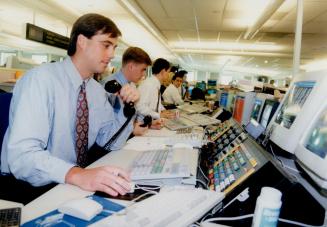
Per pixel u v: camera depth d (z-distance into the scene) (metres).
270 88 2.89
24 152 0.90
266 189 0.56
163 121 2.27
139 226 0.55
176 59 16.84
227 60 14.79
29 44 12.68
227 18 6.64
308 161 0.72
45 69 1.13
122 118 1.41
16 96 1.10
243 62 14.93
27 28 5.66
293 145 0.86
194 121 2.23
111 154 1.28
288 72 17.12
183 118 2.40
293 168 0.94
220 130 1.70
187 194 0.72
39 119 1.01
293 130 0.87
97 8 6.47
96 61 1.20
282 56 11.28
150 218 0.59
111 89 1.37
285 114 1.08
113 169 0.85
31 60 5.48
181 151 1.21
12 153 0.91
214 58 14.47
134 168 0.96
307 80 0.97
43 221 0.61
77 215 0.63
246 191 0.69
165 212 0.61
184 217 0.60
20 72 4.68
